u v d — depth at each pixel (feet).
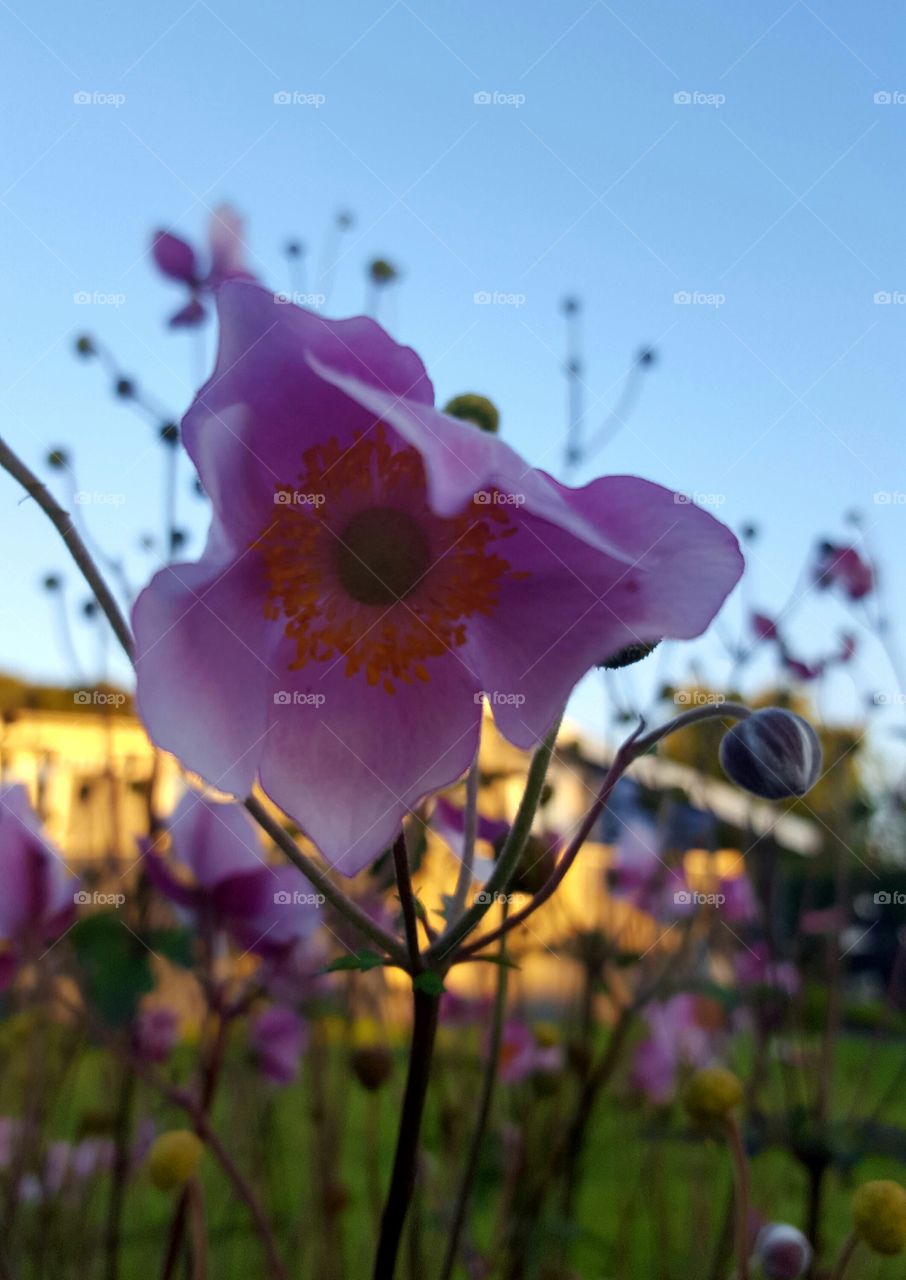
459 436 0.28
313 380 0.33
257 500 0.34
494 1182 0.73
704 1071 0.41
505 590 0.34
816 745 0.40
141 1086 0.82
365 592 0.35
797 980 0.84
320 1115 0.74
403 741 0.34
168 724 0.29
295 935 0.55
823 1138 0.66
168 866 0.55
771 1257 0.48
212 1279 0.76
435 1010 0.33
